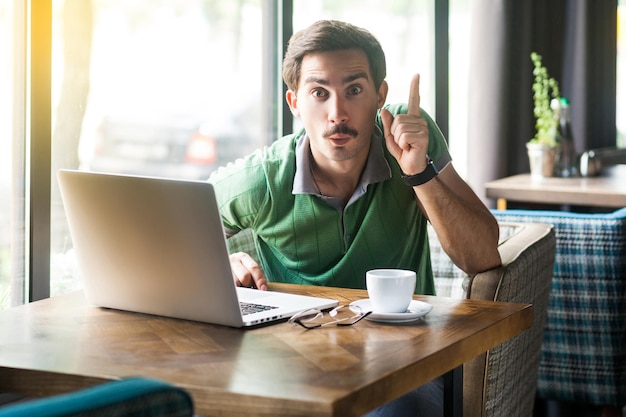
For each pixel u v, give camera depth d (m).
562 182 3.76
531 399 2.51
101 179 1.73
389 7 3.48
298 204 2.24
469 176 3.98
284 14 3.05
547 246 2.48
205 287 1.68
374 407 1.33
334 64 2.09
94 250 1.82
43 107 2.20
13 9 2.20
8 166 2.21
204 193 1.61
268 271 2.36
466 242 2.16
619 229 2.94
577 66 4.45
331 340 1.58
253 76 3.07
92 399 0.89
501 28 3.92
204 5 2.86
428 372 1.47
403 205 2.28
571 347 3.04
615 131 4.64
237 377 1.36
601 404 3.04
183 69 2.80
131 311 1.83
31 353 1.52
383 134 2.30
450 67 3.92
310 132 2.16
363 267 2.26
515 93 4.08
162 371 1.40
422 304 1.82
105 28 2.50
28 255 2.23
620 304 2.98
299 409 1.25
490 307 1.84
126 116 2.60
